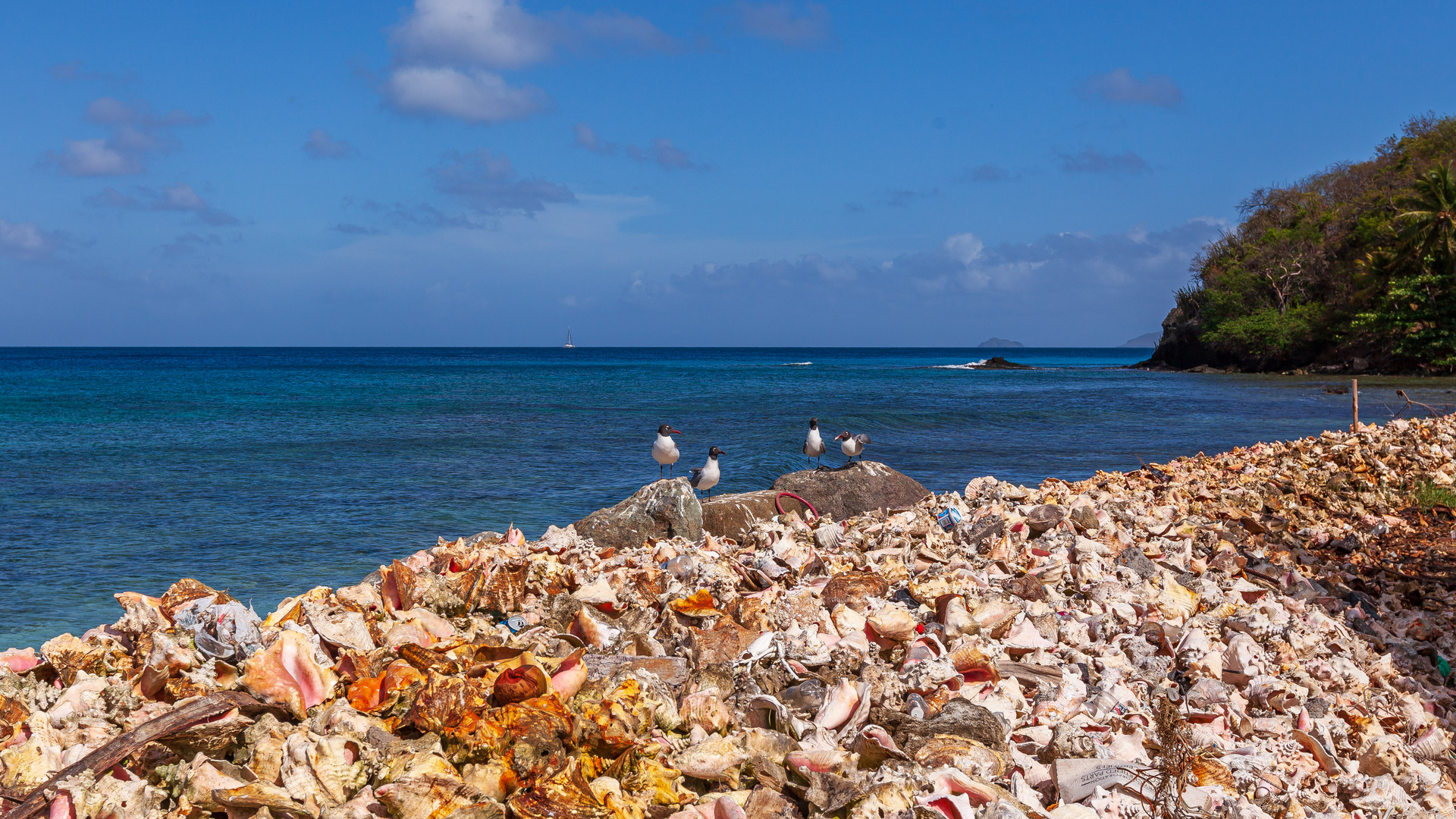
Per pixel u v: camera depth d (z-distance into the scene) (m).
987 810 3.29
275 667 4.04
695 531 10.08
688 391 57.44
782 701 4.38
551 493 17.66
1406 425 16.67
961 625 5.30
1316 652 5.57
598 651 5.27
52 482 18.97
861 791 3.30
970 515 8.81
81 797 3.08
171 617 5.07
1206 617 5.96
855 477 11.96
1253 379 73.19
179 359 153.62
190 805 3.22
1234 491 10.59
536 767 3.40
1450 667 5.92
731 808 3.28
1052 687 4.62
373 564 11.89
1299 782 4.02
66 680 4.36
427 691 3.78
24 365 105.62
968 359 189.38
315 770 3.32
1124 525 8.52
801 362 158.38
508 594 6.04
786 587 6.62
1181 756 3.49
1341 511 10.68
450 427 32.28
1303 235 86.25
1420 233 69.88
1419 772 4.23
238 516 15.14
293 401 46.16
